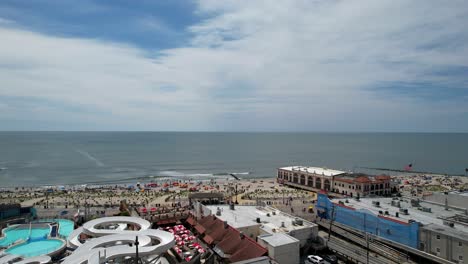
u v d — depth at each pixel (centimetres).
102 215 10956
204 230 8112
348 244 8075
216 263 6731
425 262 7131
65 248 6356
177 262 6194
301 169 19075
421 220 8194
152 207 12750
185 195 15850
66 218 10450
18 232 7875
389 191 15850
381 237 8200
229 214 8881
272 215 8919
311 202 14212
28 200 14500
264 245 6650
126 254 4728
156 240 5788
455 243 6606
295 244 6606
